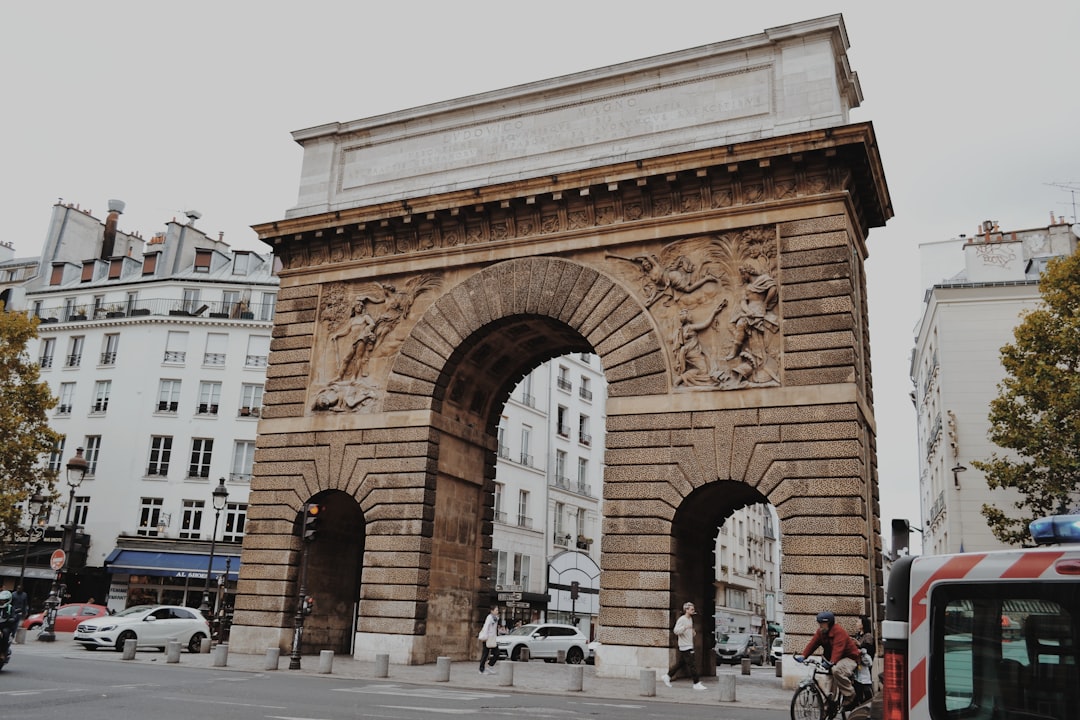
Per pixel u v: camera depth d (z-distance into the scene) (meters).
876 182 30.45
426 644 32.47
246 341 66.44
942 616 7.52
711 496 30.77
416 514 32.69
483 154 35.72
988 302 52.31
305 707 17.67
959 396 51.62
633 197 31.83
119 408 65.44
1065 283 37.69
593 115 33.97
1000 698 7.10
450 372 34.31
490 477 37.75
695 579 31.86
